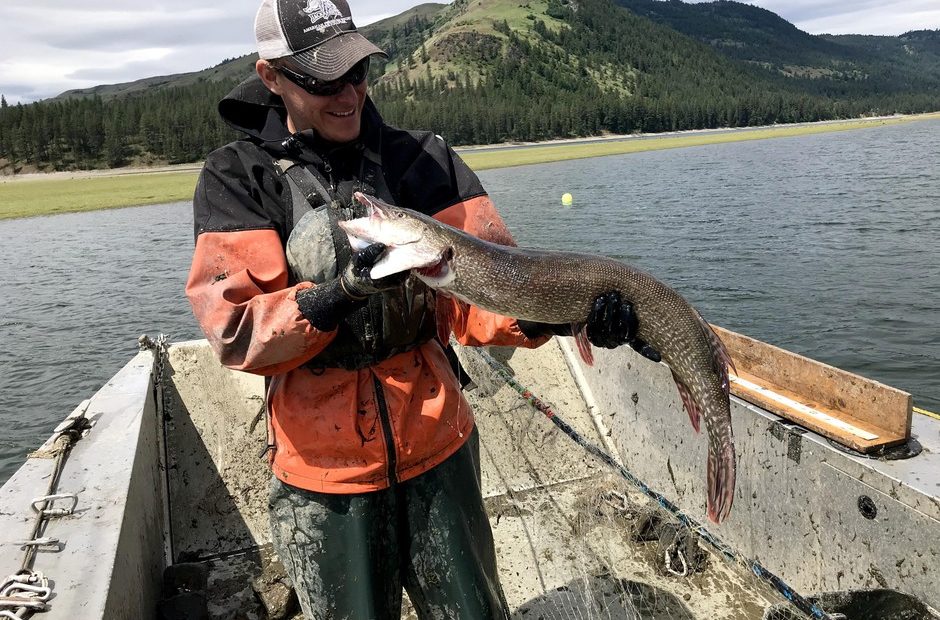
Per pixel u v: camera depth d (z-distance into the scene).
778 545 3.28
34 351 11.89
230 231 2.13
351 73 2.17
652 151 68.44
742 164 45.03
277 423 2.23
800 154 50.84
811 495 3.04
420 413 2.21
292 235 2.20
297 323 1.96
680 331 2.45
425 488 2.21
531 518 4.07
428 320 2.28
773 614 2.77
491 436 4.55
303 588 2.23
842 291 12.67
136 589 2.74
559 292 2.37
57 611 2.11
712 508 2.47
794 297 12.45
